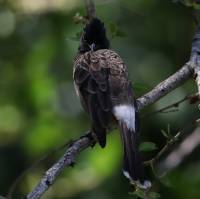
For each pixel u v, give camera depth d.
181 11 15.09
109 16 14.84
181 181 13.91
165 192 13.89
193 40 11.12
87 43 11.49
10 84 16.06
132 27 14.97
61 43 15.56
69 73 15.56
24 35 15.84
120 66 10.80
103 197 14.59
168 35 15.09
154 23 15.09
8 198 9.93
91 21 11.53
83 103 10.60
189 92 14.30
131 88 10.57
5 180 15.02
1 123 15.68
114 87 10.48
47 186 9.21
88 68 10.78
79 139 9.94
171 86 10.63
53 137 15.33
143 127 14.34
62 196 14.95
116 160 14.67
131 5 15.05
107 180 14.64
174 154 13.11
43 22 15.73
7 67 16.41
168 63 14.97
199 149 14.37
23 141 15.42
